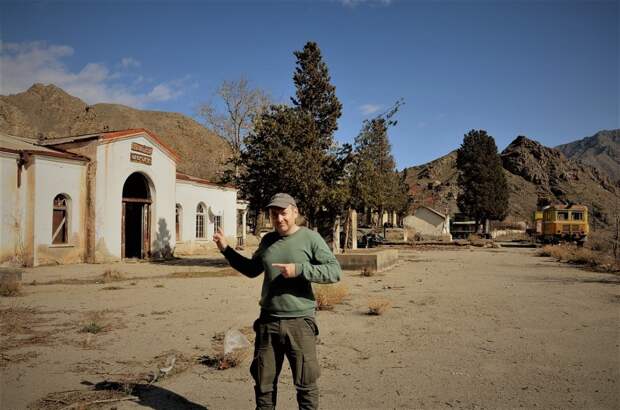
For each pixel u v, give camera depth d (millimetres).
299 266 3619
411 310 10016
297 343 3732
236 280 15797
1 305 10508
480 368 5918
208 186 31391
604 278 16797
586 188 153625
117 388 5141
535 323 8703
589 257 23812
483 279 16391
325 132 24875
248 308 10195
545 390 5125
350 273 18344
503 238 67625
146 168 24672
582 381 5426
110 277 15883
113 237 22672
